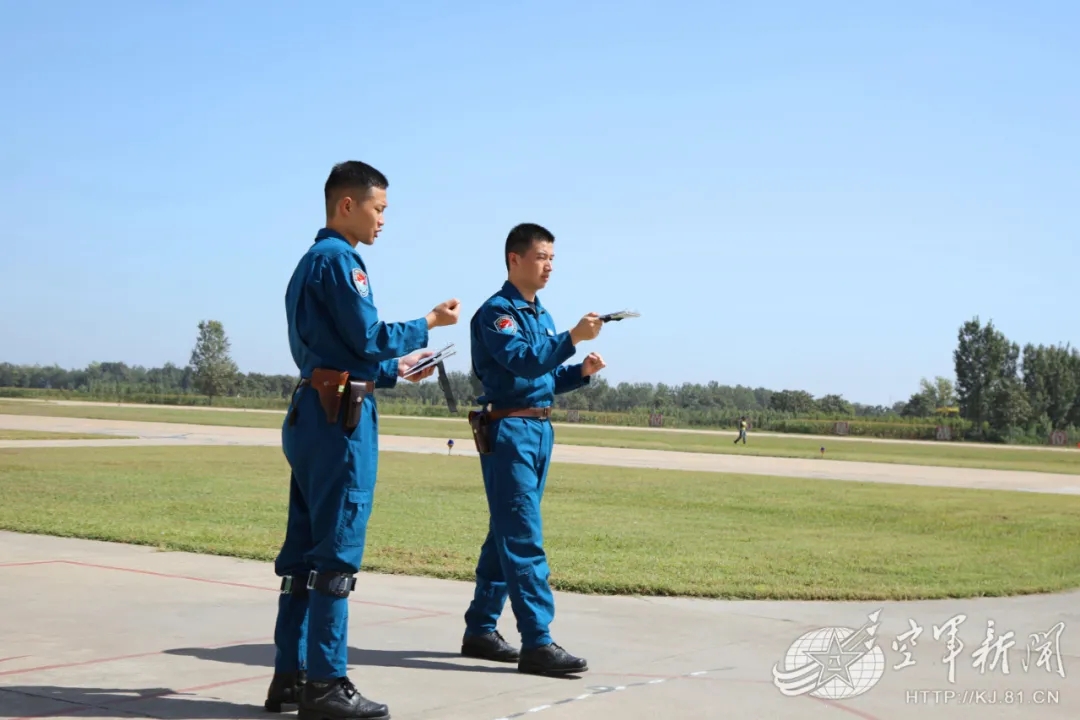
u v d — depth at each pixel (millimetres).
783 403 110438
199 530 10727
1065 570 9453
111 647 5414
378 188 4504
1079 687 5016
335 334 4270
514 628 6414
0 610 6324
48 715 4109
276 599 6906
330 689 4121
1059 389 89438
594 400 113250
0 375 138125
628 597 7434
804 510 15562
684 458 32406
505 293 5508
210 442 31469
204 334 100312
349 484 4230
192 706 4328
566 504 15680
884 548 10938
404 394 106750
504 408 5336
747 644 5828
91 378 141375
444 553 9523
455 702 4469
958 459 40812
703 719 4266
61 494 14703
